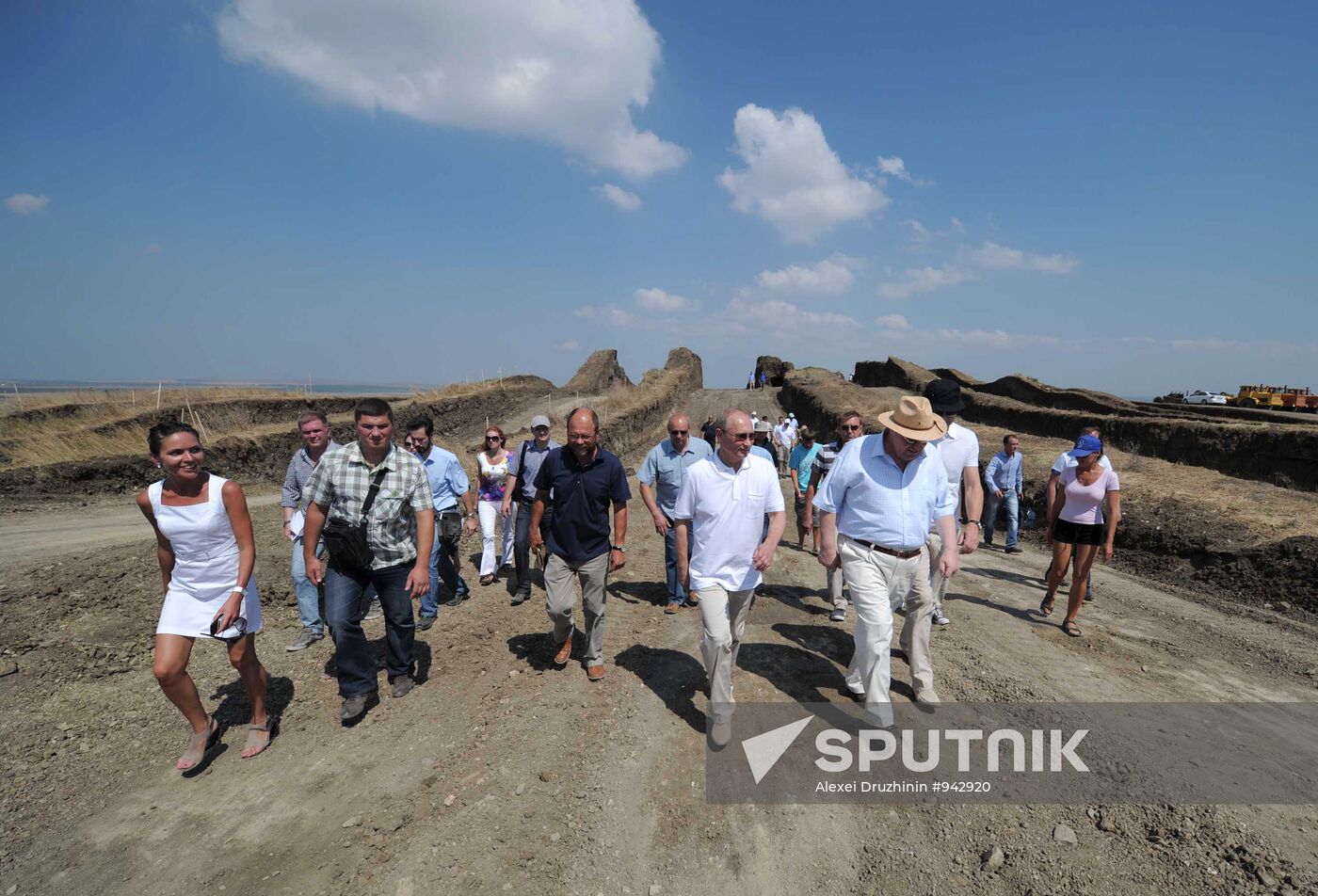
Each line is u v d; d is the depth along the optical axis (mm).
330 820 3176
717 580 3771
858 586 3885
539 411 28719
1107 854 2832
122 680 4570
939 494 3883
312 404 23891
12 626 5117
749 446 3740
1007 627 5832
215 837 3051
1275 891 2551
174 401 19266
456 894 2705
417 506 4145
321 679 4734
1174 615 6402
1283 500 9039
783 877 2814
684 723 4070
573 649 5332
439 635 5629
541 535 6398
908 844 2979
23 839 3000
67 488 12336
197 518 3332
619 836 3062
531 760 3670
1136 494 9977
